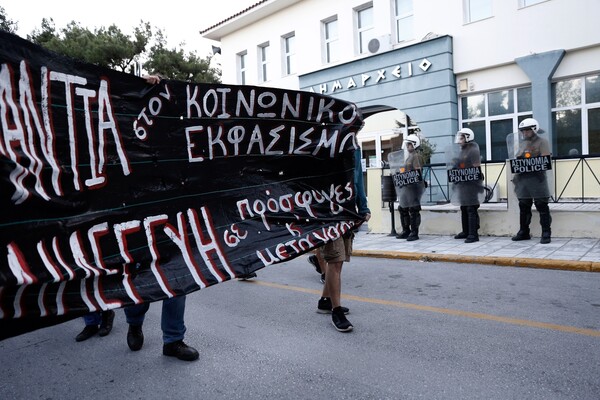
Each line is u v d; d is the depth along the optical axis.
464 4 12.48
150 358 3.95
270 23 17.89
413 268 7.19
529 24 11.41
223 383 3.38
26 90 2.78
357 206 4.78
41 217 2.74
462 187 8.60
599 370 3.29
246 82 19.36
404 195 9.33
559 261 6.55
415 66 13.23
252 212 3.88
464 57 12.52
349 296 5.68
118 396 3.28
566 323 4.30
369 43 14.24
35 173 2.75
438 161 12.86
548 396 2.96
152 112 3.42
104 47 20.83
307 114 4.30
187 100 3.62
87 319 4.53
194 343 4.24
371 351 3.84
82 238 2.92
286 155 4.17
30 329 2.64
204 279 3.41
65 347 4.35
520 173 8.06
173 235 3.40
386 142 15.46
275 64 17.92
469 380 3.22
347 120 4.53
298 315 4.97
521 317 4.52
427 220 10.02
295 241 4.02
